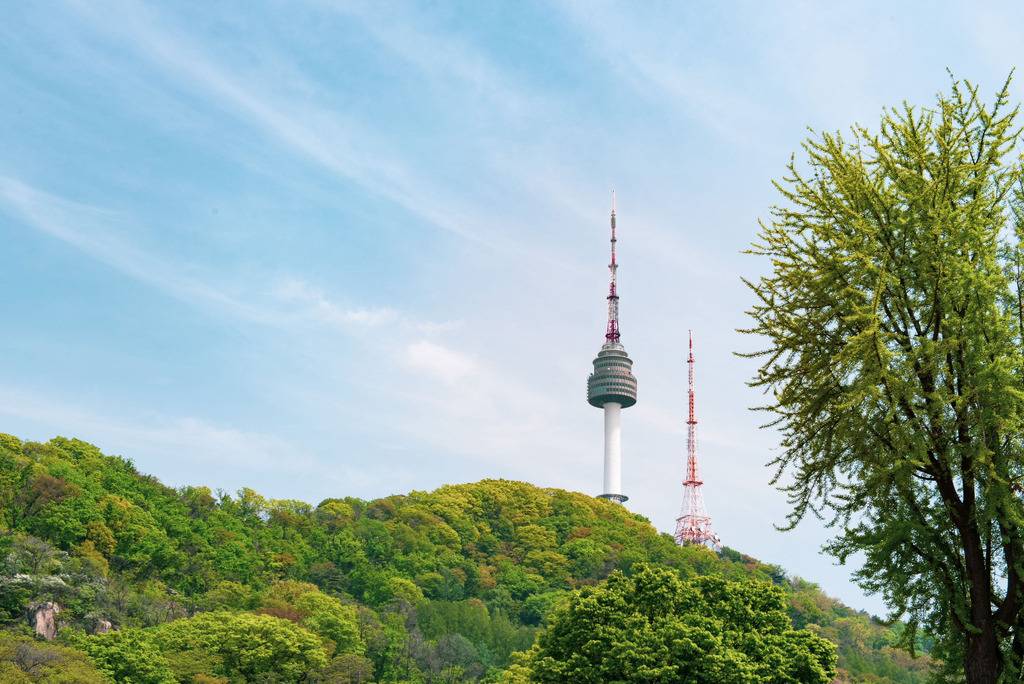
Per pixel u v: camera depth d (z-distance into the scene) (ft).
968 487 91.45
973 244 90.63
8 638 337.72
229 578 602.03
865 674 566.36
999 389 86.84
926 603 96.43
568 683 227.40
